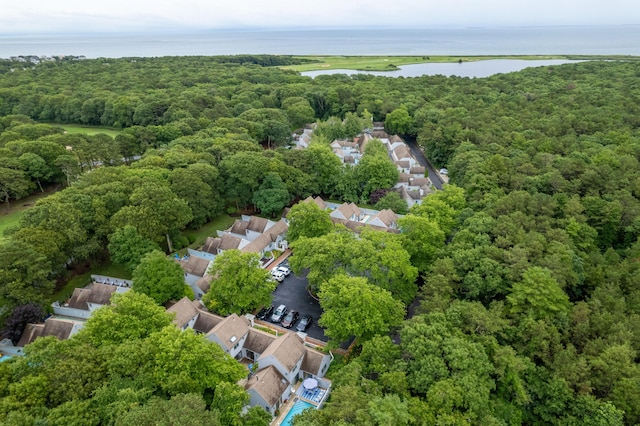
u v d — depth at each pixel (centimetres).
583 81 19288
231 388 4156
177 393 4088
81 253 6931
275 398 4847
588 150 10569
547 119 13488
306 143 15250
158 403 3619
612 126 12562
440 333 4841
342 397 4053
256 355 5712
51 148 10531
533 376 4850
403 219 7431
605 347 4934
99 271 7688
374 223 9075
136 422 3344
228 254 6500
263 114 15325
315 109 19575
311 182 10631
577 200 7944
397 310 5700
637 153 10381
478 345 4697
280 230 8906
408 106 17288
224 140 11238
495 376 4775
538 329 5091
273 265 8150
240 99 17400
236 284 6288
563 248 6388
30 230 6562
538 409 4688
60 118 16725
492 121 13725
